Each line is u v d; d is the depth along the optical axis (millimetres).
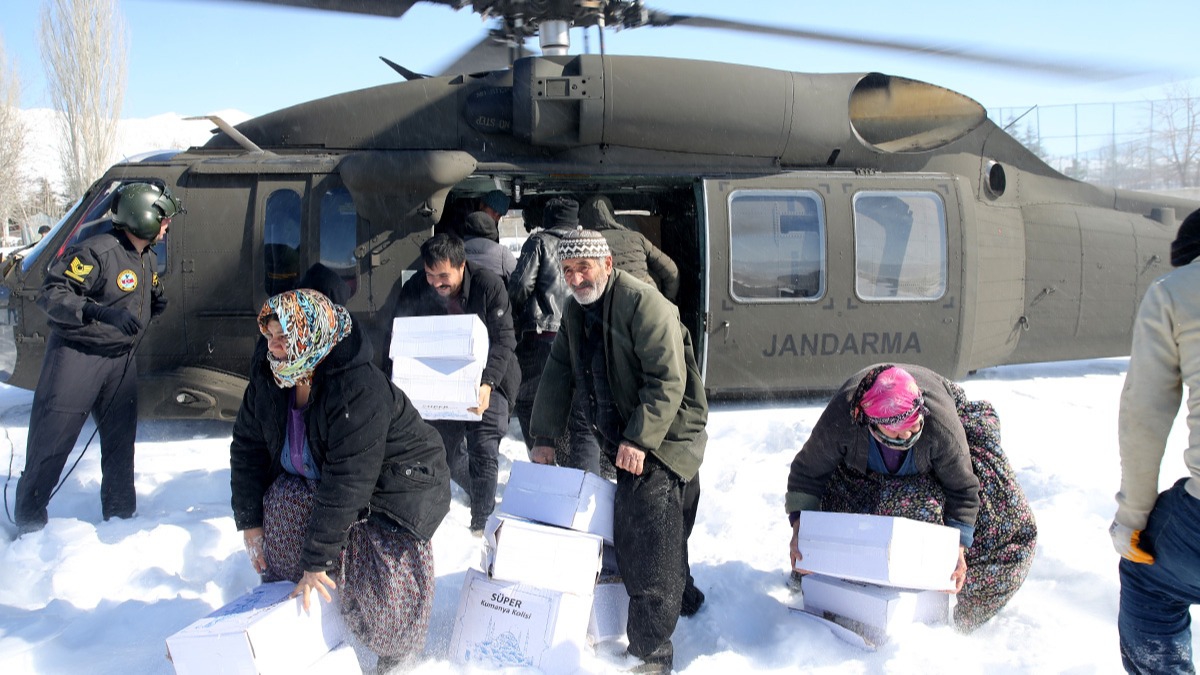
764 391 7160
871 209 7051
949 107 7234
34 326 6301
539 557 2889
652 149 6820
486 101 6656
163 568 3861
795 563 3371
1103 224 8164
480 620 2955
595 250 2984
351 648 2734
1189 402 2340
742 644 3234
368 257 6348
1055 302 8047
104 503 4516
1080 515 4367
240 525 2850
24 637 3016
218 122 6492
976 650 3078
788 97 6812
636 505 2969
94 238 4234
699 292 7066
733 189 6840
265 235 6359
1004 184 7723
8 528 4363
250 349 6375
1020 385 7930
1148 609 2557
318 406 2594
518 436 6320
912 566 3047
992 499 3291
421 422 2830
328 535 2580
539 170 6688
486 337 3656
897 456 3275
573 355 3236
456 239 4109
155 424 6852
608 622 3184
